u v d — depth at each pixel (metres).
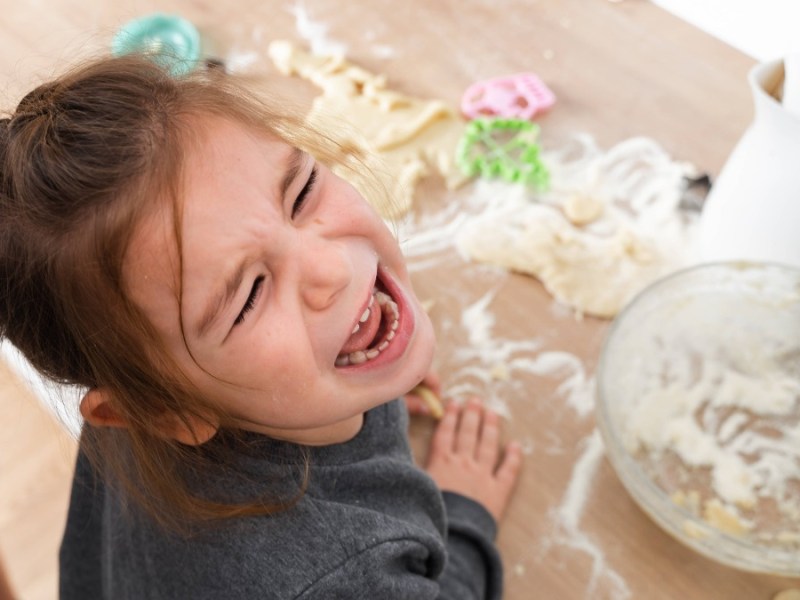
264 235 0.51
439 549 0.66
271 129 0.58
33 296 0.53
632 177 0.94
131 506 0.67
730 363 0.80
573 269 0.88
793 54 0.72
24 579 0.99
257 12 1.11
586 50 1.04
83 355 0.56
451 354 0.86
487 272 0.89
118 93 0.53
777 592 0.70
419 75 1.03
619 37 1.04
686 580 0.72
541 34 1.06
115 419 0.60
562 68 1.02
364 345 0.61
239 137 0.53
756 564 0.65
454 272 0.90
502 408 0.83
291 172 0.55
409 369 0.63
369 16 1.09
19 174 0.50
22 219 0.51
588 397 0.82
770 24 0.98
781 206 0.74
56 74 0.67
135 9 1.12
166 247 0.49
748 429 0.76
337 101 0.99
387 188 0.91
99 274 0.50
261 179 0.53
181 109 0.53
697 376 0.80
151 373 0.55
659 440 0.76
